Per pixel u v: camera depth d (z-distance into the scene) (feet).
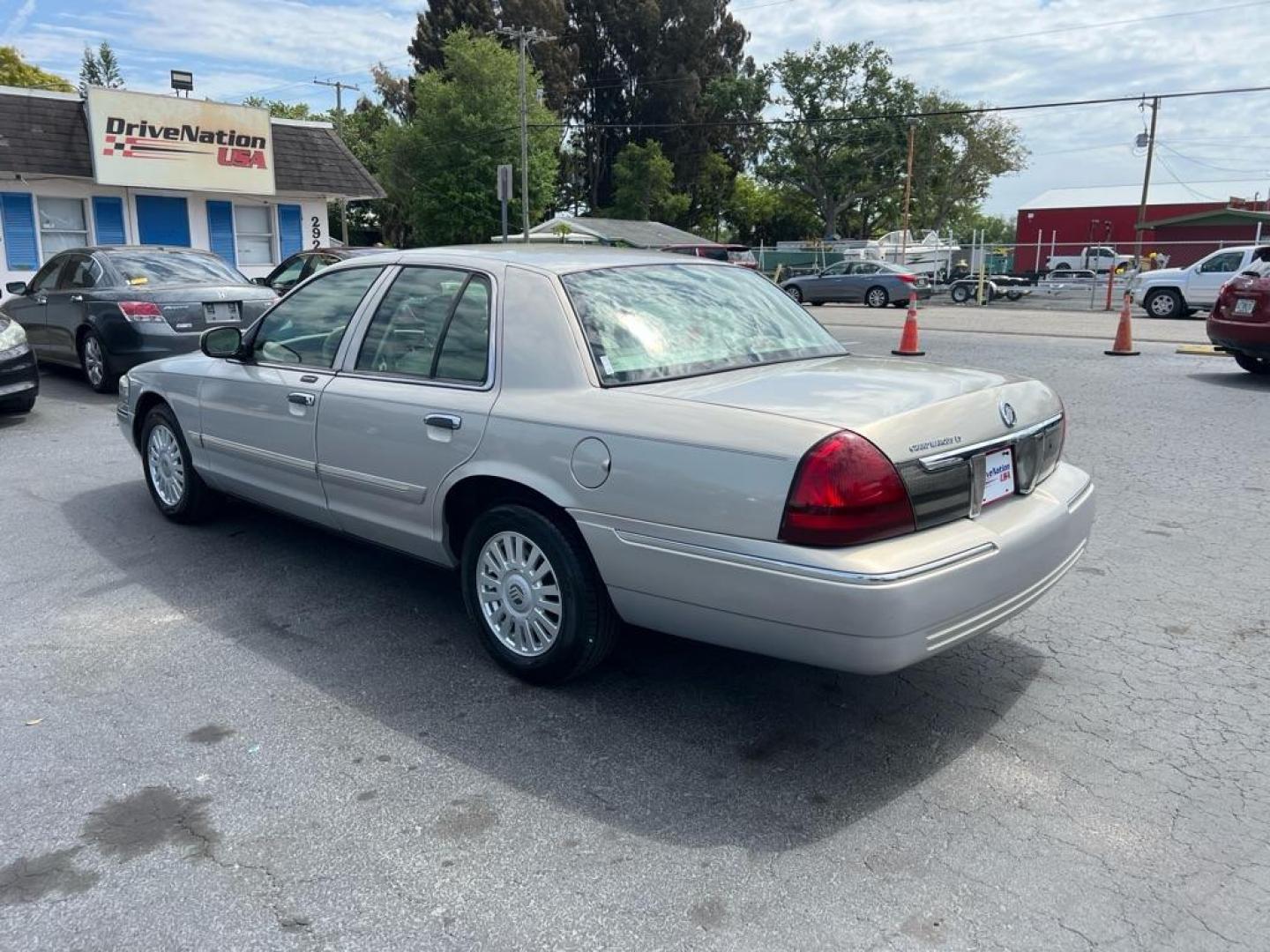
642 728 11.87
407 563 17.75
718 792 10.53
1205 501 21.35
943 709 12.33
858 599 9.62
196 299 33.91
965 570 10.25
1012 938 8.30
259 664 13.60
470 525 13.41
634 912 8.64
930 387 11.46
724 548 10.33
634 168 200.95
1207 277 73.67
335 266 15.97
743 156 219.82
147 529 19.61
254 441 16.56
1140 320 73.10
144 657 13.80
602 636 12.17
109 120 59.98
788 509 9.92
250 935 8.38
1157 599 15.85
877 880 9.07
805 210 223.92
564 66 196.44
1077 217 170.40
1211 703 12.38
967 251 161.17
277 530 19.58
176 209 66.08
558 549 11.97
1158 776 10.77
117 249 36.40
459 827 9.90
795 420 10.26
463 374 13.15
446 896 8.86
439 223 162.20
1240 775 10.76
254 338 16.92
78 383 37.83
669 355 12.59
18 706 12.36
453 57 164.14
